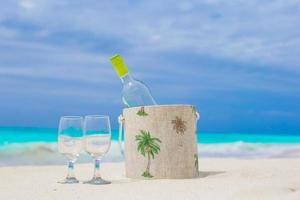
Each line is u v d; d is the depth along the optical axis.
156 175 1.42
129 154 1.48
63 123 1.37
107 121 1.36
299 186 1.14
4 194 1.22
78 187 1.30
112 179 1.46
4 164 3.05
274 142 4.97
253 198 1.03
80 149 1.39
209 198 1.08
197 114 1.53
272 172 1.55
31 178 1.56
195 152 1.48
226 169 1.74
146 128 1.44
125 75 1.53
